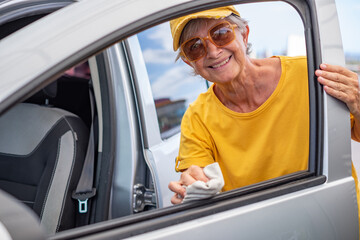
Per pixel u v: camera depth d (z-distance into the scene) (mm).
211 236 935
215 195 1037
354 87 1199
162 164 1851
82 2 904
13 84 759
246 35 1450
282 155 1397
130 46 1893
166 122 2012
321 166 1175
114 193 1755
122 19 871
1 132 1761
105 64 1681
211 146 1529
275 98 1391
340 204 1170
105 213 1662
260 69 1406
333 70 1185
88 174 1674
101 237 822
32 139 1715
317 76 1191
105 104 1695
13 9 1609
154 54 2051
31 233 668
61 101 1948
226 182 1541
